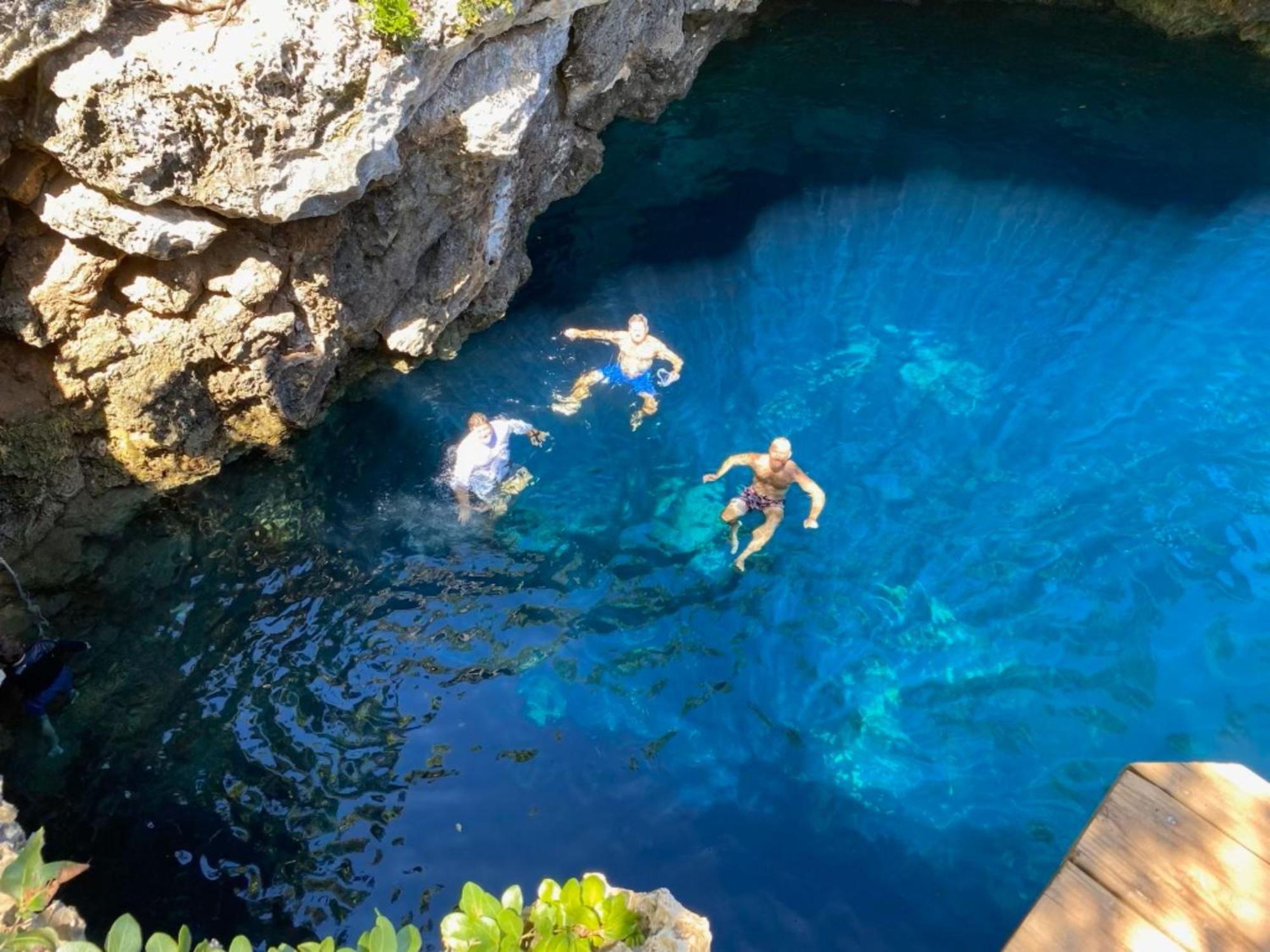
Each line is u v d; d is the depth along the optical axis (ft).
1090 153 46.39
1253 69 52.24
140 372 27.48
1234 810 18.56
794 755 25.86
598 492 31.60
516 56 27.61
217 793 24.06
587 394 34.19
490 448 30.53
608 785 24.93
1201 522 31.89
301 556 29.25
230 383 29.53
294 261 28.14
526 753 25.41
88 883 22.29
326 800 24.12
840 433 34.09
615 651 27.76
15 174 23.35
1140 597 29.78
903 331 37.68
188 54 21.93
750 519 31.32
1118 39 54.19
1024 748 26.32
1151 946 16.98
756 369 35.91
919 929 22.63
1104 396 35.63
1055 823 24.76
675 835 24.07
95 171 22.95
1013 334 37.70
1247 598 29.86
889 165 45.16
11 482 26.68
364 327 31.99
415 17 23.49
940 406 35.06
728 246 40.60
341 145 24.52
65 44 21.08
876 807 24.93
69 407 27.35
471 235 32.48
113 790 23.94
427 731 25.64
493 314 36.52
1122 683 27.78
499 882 22.89
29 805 23.50
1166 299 39.22
